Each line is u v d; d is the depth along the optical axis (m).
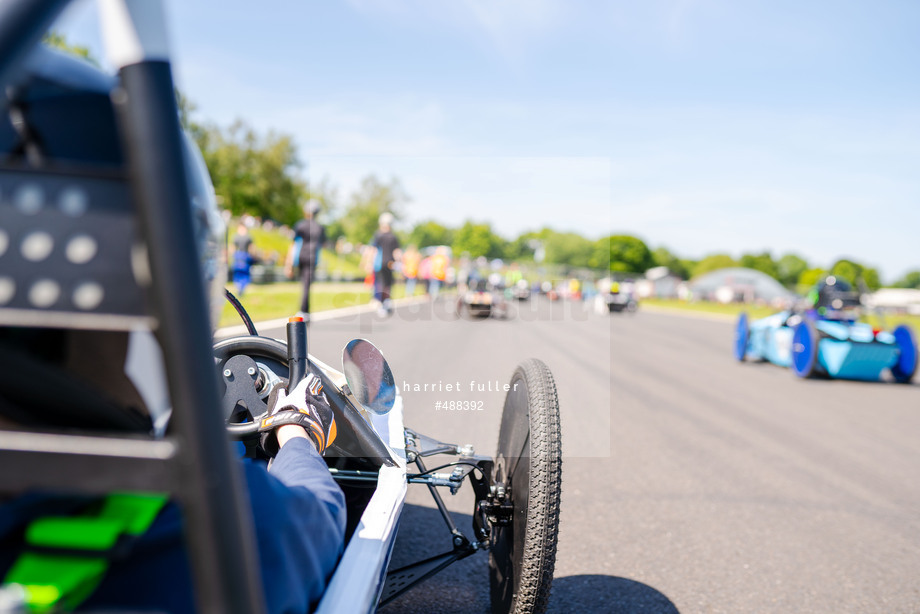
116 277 0.75
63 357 0.86
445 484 2.32
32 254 0.74
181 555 0.95
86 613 0.82
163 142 0.70
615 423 6.26
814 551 3.48
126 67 0.69
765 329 11.51
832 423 6.82
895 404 8.25
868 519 4.00
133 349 0.91
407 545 3.20
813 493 4.45
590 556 3.30
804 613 2.81
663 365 11.02
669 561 3.28
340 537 1.37
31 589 0.83
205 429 0.72
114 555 0.85
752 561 3.32
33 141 0.86
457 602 2.72
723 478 4.69
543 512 2.01
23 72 0.82
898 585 3.12
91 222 0.76
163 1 0.71
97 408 0.90
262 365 2.30
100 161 0.89
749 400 7.98
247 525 0.77
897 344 10.09
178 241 0.70
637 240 115.62
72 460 0.75
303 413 1.70
